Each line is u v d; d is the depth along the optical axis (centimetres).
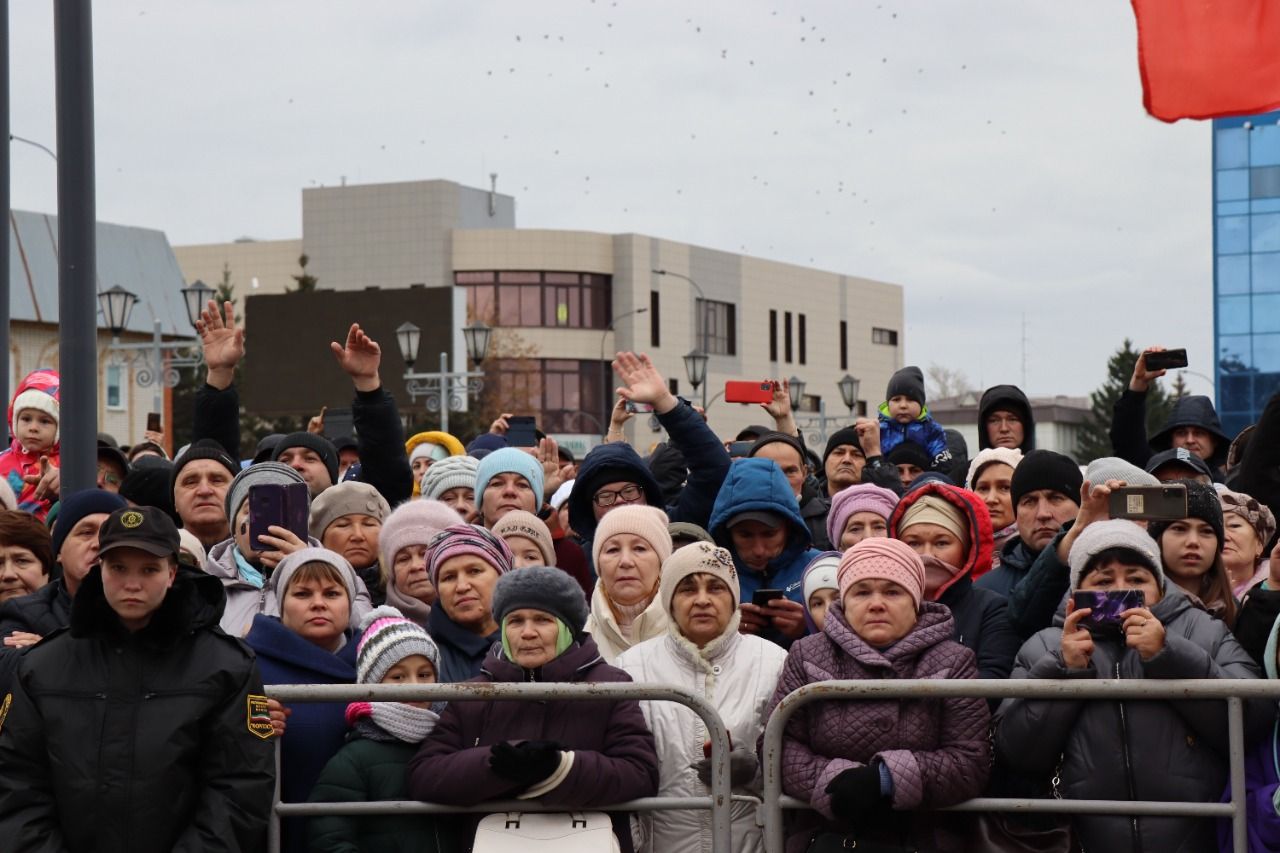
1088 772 505
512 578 528
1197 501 582
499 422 980
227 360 795
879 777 493
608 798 504
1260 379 5075
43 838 468
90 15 714
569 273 7050
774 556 662
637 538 620
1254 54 725
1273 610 536
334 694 507
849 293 8444
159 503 741
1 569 618
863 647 518
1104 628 500
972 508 595
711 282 7488
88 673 479
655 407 744
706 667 555
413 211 7231
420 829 514
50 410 924
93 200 711
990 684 496
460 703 524
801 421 7450
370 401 756
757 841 532
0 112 970
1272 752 496
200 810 476
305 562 558
